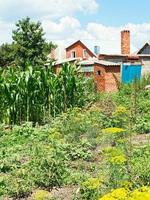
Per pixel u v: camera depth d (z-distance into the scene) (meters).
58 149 10.93
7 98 18.97
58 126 15.62
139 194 5.59
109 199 5.58
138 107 18.19
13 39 46.81
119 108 15.52
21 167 10.20
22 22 46.34
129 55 39.53
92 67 38.22
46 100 19.83
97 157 11.48
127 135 13.09
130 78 38.34
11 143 13.65
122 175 8.17
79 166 10.56
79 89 21.58
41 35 46.69
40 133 14.65
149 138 13.58
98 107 18.78
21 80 19.12
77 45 61.31
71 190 9.13
